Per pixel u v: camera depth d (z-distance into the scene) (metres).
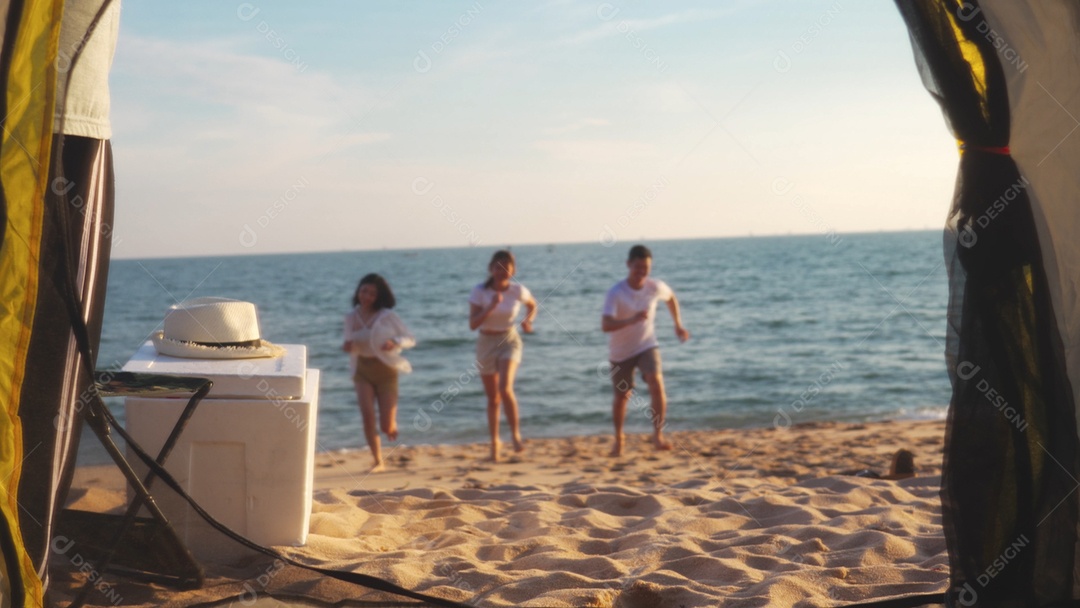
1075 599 3.21
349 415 13.55
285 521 4.02
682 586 3.53
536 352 21.28
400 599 3.44
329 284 49.50
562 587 3.60
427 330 27.09
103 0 3.13
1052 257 3.26
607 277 45.88
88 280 3.27
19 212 2.90
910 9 3.25
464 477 7.77
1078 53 3.21
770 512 4.93
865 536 4.20
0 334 2.89
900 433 9.73
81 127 3.13
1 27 2.87
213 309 4.54
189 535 3.70
